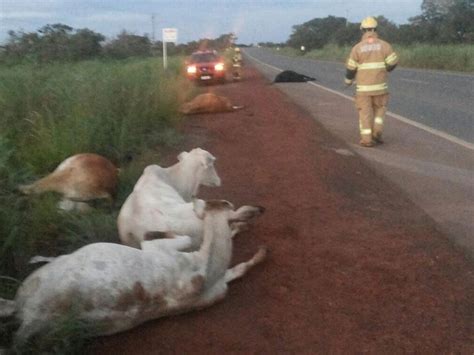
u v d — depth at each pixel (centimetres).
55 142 494
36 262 305
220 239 288
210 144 680
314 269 334
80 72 766
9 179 409
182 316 281
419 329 275
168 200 335
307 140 718
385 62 687
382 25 3994
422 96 1221
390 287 313
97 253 257
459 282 320
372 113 697
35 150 493
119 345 260
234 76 1931
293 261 344
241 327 275
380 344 263
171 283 266
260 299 301
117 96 683
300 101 1205
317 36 6094
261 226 400
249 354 256
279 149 658
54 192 397
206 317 283
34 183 408
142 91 759
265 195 475
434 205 459
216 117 907
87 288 246
